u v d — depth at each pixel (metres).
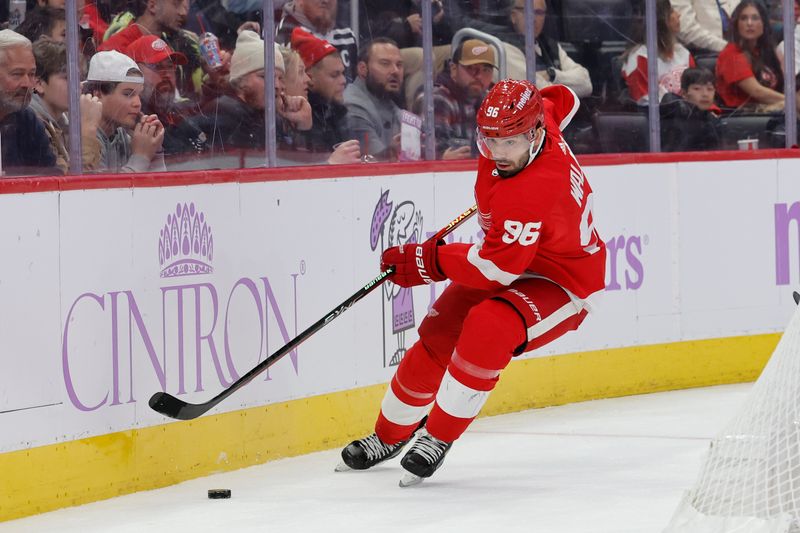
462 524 13.91
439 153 22.25
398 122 21.48
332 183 19.14
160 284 16.47
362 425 19.59
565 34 23.47
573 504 14.80
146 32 17.84
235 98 19.05
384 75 21.19
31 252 14.84
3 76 16.14
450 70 22.22
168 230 16.56
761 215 25.30
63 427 15.23
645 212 23.92
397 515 14.44
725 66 25.09
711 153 24.69
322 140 20.41
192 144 18.55
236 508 15.04
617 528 13.55
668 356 24.19
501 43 22.69
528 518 14.12
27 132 16.42
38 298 14.93
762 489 12.34
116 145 17.58
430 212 21.06
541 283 16.16
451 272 15.85
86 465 15.50
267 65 19.25
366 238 19.75
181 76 18.33
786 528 11.68
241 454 17.64
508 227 15.30
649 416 21.27
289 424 18.38
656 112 24.38
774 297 25.41
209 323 17.19
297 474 17.08
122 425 15.97
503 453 18.31
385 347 20.03
